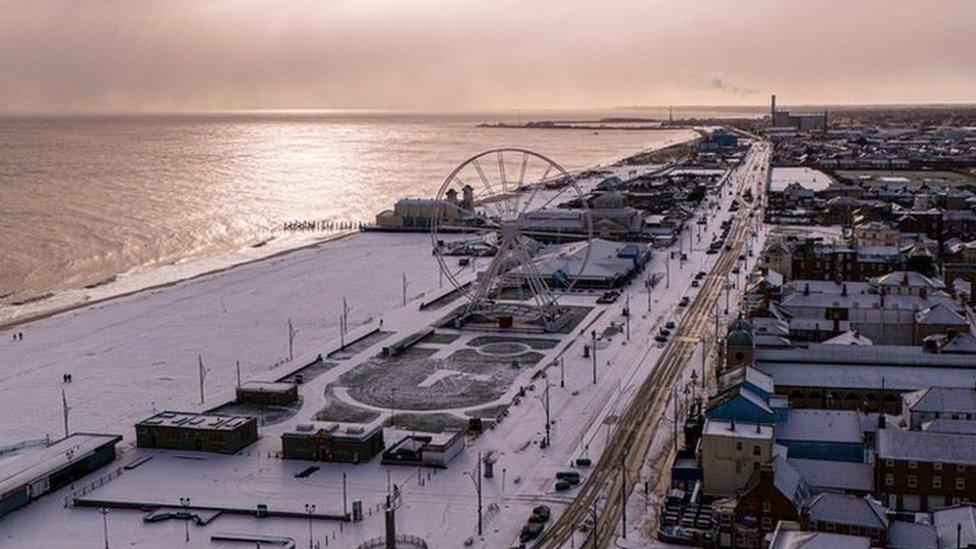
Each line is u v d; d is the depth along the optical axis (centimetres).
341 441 15700
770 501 12138
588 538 12788
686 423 16100
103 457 15738
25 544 12794
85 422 17725
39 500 14325
